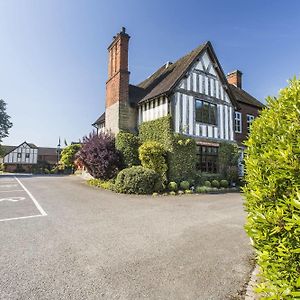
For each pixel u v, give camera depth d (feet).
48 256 12.60
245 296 8.82
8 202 28.68
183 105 45.16
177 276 10.47
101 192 37.88
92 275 10.54
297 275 5.77
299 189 6.21
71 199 30.94
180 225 18.81
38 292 9.13
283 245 5.98
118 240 15.23
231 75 73.67
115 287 9.54
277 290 6.24
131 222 19.62
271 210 6.69
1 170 157.69
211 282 9.94
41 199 30.94
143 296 8.89
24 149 168.96
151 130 45.98
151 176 36.96
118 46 52.21
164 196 34.60
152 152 40.22
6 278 10.23
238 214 22.77
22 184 52.19
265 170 7.58
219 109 50.98
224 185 45.96
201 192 39.58
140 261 12.06
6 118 136.15
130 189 36.42
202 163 46.65
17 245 14.16
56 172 139.03
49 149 196.95
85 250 13.50
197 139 45.85
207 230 17.49
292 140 6.78
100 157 46.06
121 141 46.21
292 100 7.66
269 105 8.98
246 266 11.43
